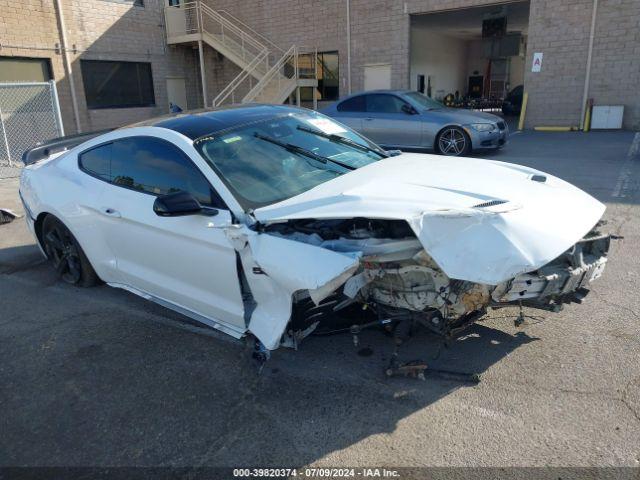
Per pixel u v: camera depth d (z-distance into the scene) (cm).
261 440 262
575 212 304
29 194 479
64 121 1692
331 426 269
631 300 381
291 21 1945
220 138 361
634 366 300
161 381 320
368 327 331
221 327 337
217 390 308
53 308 437
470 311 288
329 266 262
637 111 1433
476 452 244
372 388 298
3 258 577
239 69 2061
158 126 382
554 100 1534
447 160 396
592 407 268
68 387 320
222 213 314
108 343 372
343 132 438
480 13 1889
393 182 319
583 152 1069
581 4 1431
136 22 1884
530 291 284
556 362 308
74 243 451
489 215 262
